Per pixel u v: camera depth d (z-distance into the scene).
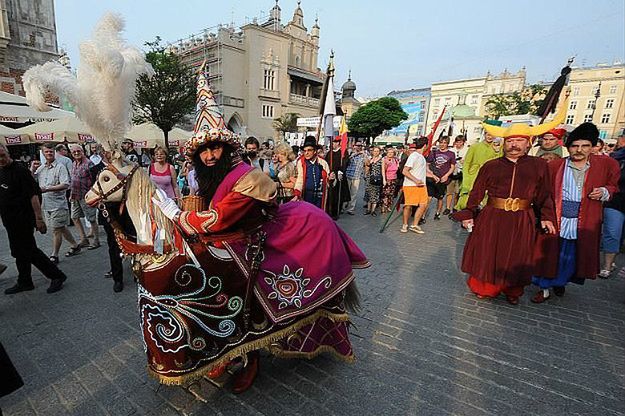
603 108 45.78
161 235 1.79
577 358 2.70
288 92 40.12
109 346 2.78
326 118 6.42
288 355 2.24
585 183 3.53
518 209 3.39
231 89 35.31
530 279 3.41
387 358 2.66
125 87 1.83
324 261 2.19
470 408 2.15
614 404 2.20
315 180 5.39
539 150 5.30
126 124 1.89
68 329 3.04
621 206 4.35
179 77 19.08
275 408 2.13
